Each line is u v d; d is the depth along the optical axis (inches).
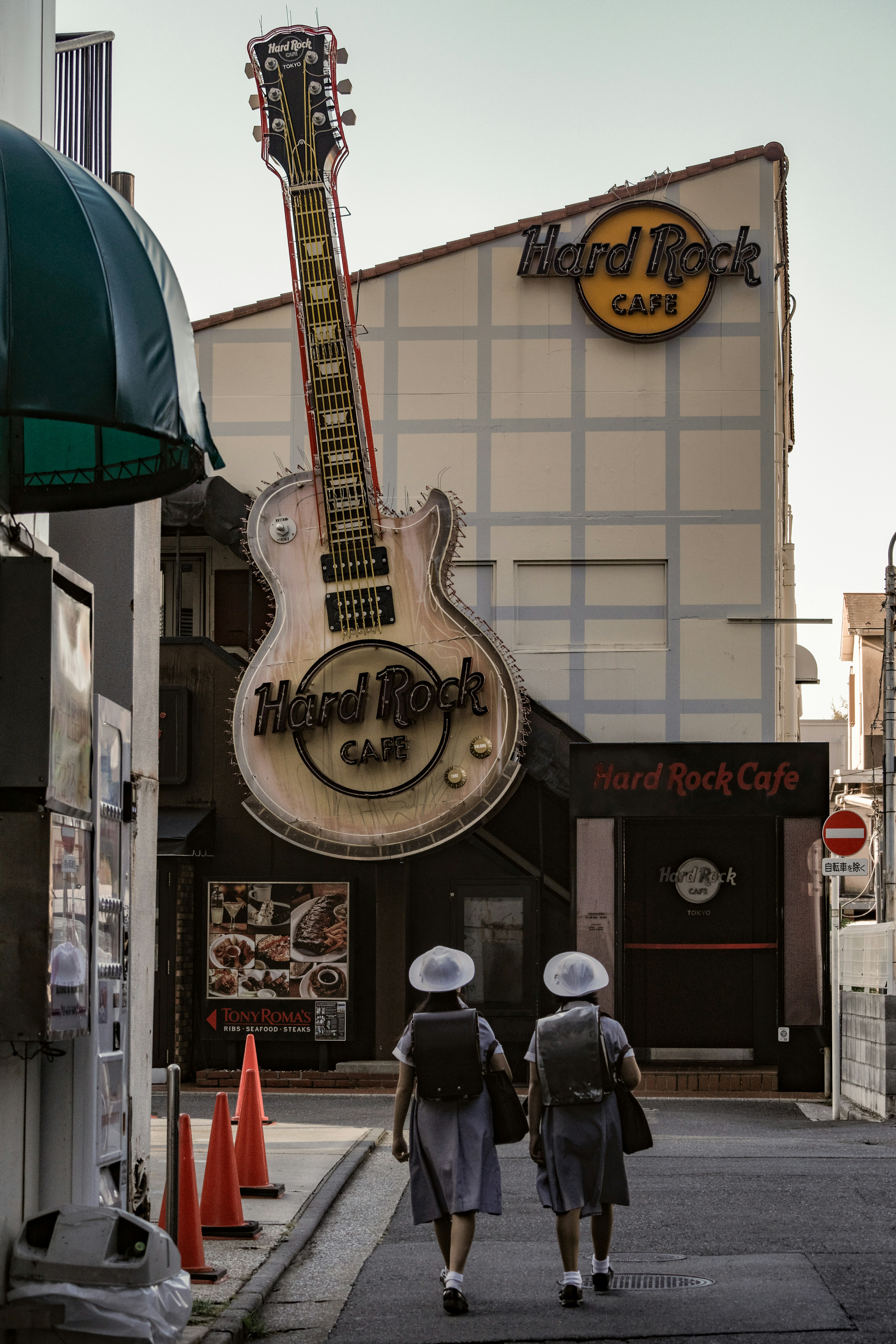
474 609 1002.1
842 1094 774.5
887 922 893.2
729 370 1004.6
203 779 940.0
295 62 967.6
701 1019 899.4
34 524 338.3
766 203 1011.9
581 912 886.4
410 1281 346.9
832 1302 303.9
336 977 908.0
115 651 397.1
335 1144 572.7
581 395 1008.9
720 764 884.6
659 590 998.4
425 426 1011.9
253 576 1047.6
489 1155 323.6
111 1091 315.9
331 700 909.2
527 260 1012.5
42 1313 253.9
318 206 947.3
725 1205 430.6
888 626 1066.7
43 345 242.1
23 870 261.9
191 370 264.1
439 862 935.7
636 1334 284.4
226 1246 378.3
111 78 458.0
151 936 407.5
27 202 246.4
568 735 982.4
